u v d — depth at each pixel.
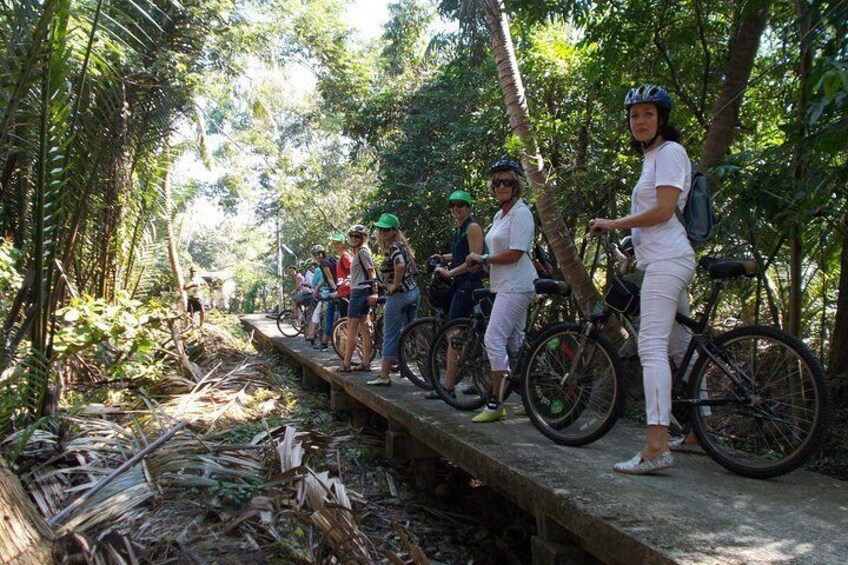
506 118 9.99
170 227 12.14
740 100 5.37
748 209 4.45
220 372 8.31
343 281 8.36
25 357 4.35
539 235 9.02
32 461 3.87
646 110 3.11
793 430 2.97
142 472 3.78
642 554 2.35
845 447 4.36
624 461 3.42
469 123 10.84
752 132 6.64
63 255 6.09
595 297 6.06
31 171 5.45
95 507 3.36
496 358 4.29
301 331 12.19
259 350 12.42
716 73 6.69
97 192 6.70
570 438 3.71
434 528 4.38
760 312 6.18
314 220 24.66
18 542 2.26
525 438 3.94
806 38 3.59
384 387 5.89
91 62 5.00
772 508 2.70
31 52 3.75
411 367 6.20
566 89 8.75
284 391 7.63
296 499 3.67
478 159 11.09
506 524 4.54
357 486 4.96
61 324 5.94
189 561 3.10
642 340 3.14
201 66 10.19
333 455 5.44
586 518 2.66
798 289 4.65
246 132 15.03
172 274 14.50
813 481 3.05
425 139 12.30
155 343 7.20
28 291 4.41
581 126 7.24
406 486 5.06
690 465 3.32
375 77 15.02
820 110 3.32
